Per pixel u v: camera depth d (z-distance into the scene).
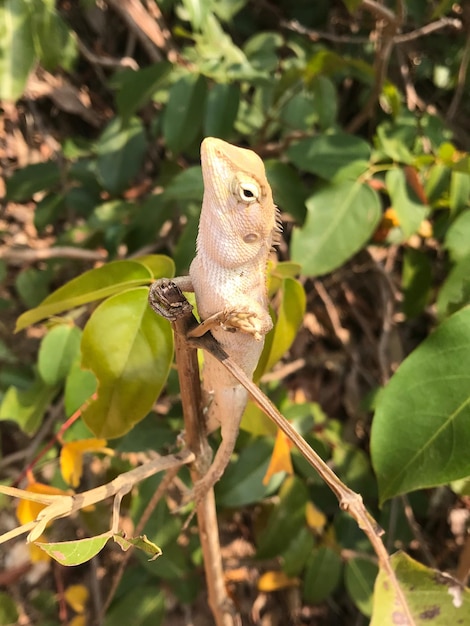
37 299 0.35
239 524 0.41
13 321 0.40
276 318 0.21
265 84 0.34
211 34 0.36
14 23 0.28
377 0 0.38
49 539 0.36
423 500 0.37
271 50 0.39
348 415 0.45
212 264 0.16
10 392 0.29
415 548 0.41
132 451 0.30
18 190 0.37
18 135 0.44
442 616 0.16
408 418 0.18
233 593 0.39
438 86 0.44
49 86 0.44
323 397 0.45
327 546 0.33
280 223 0.18
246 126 0.38
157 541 0.31
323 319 0.46
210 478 0.20
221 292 0.16
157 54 0.41
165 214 0.34
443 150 0.30
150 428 0.31
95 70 0.46
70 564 0.12
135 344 0.18
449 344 0.18
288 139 0.34
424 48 0.43
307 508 0.33
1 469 0.37
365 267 0.43
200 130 0.37
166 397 0.37
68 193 0.37
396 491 0.18
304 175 0.44
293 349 0.45
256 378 0.21
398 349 0.42
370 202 0.28
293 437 0.14
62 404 0.35
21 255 0.34
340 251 0.28
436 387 0.18
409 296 0.36
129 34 0.45
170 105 0.32
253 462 0.32
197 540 0.34
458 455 0.17
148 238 0.34
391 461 0.18
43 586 0.37
